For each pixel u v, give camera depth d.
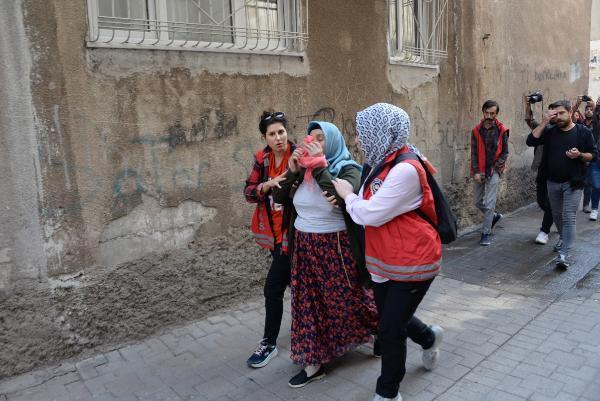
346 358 3.42
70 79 3.25
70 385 3.15
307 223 3.02
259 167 3.42
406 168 2.45
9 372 3.19
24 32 3.05
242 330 3.88
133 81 3.53
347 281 3.04
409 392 3.01
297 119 4.59
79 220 3.38
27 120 3.11
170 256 3.86
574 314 4.09
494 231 6.95
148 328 3.78
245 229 4.32
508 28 7.59
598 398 2.89
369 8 5.19
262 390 3.08
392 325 2.61
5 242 3.11
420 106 6.05
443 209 2.60
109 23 3.53
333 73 4.88
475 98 7.00
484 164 6.11
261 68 4.26
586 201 7.90
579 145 5.01
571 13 9.59
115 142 3.49
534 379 3.12
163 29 3.77
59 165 3.26
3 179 3.06
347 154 3.04
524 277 5.07
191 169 3.91
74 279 3.40
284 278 3.32
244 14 4.27
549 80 9.02
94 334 3.52
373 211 2.46
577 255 5.71
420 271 2.52
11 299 3.16
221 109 4.03
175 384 3.16
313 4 4.63
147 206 3.70
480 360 3.38
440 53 6.26
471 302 4.43
